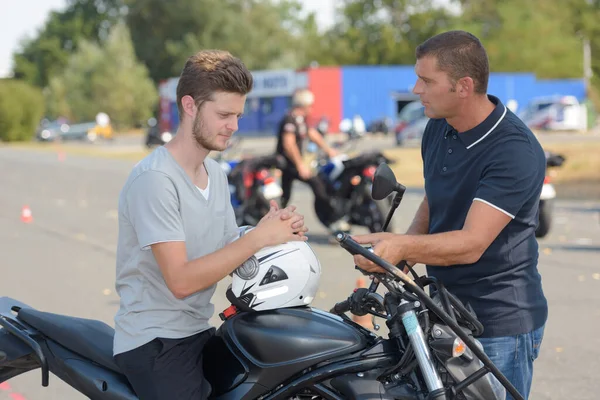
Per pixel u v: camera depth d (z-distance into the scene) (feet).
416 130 139.64
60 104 290.76
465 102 13.47
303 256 12.84
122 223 13.01
